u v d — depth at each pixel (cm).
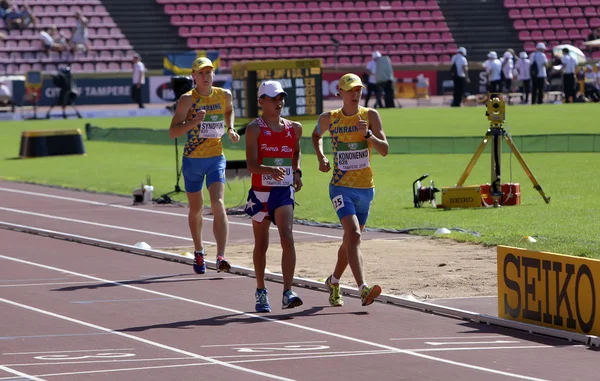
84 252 3353
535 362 1884
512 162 6150
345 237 2423
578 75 12194
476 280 2766
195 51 11988
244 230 3847
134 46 12912
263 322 2283
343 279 2836
